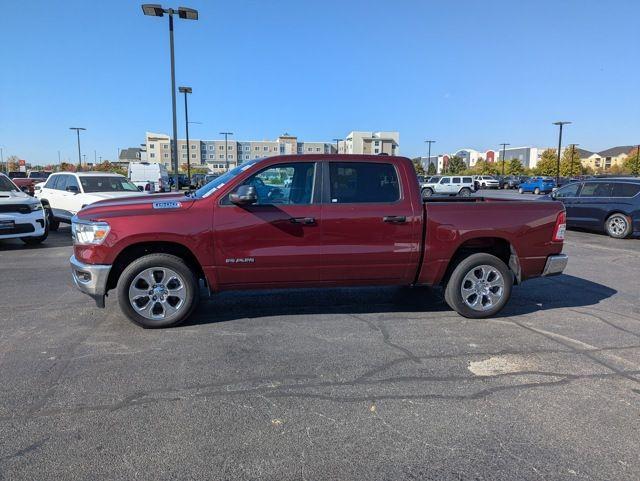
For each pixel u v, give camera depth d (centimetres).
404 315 562
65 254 1001
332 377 393
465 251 563
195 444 297
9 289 681
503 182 6531
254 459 283
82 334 490
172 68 2095
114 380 384
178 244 504
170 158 13400
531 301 636
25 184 3316
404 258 529
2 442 298
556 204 565
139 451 290
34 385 374
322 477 268
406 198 529
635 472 273
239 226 498
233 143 13962
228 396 359
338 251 514
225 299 621
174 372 400
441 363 423
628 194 1316
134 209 495
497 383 384
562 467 277
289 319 543
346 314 564
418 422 325
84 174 1370
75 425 318
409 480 266
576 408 345
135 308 497
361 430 315
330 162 521
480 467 277
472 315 550
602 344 473
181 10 2028
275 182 514
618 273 830
